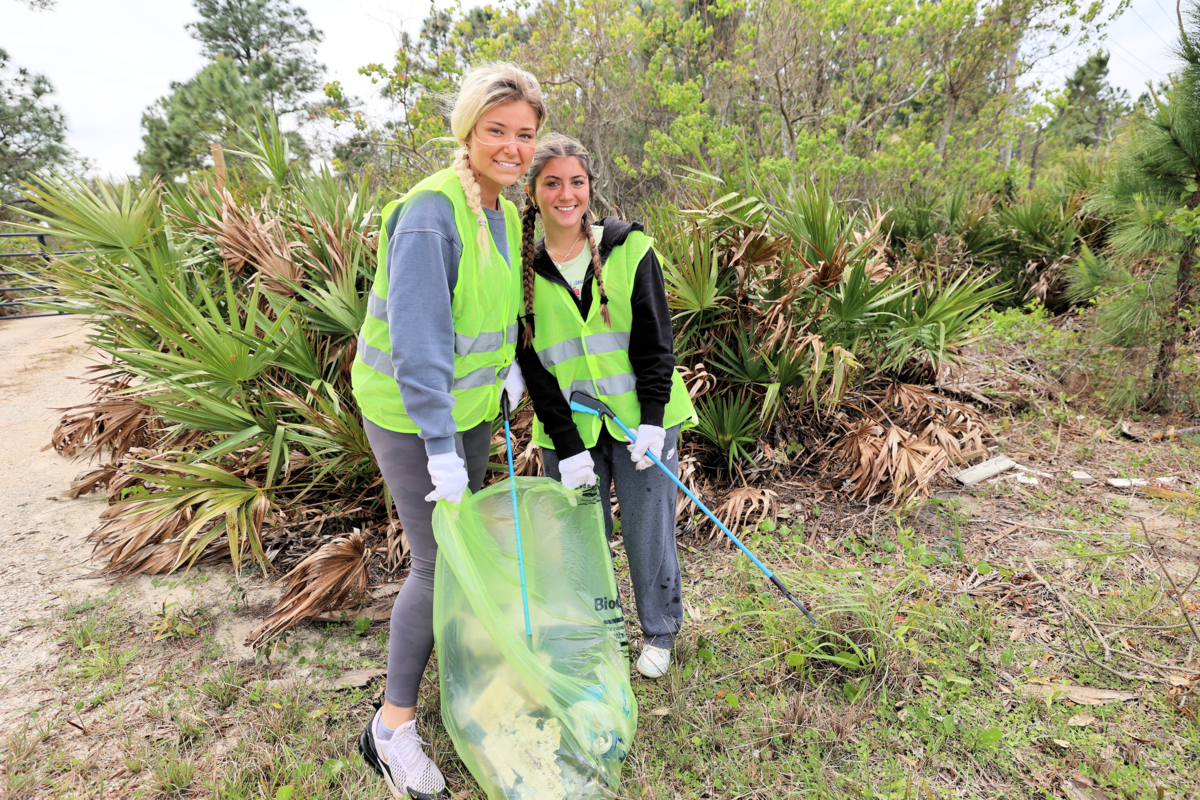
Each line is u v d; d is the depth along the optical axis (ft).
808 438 12.85
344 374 11.11
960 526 10.66
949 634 8.12
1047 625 8.30
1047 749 6.54
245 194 15.52
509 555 6.43
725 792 6.29
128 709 7.37
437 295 5.32
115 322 13.44
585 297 6.83
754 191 13.19
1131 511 10.93
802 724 6.95
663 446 7.27
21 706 7.45
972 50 35.94
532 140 5.61
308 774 6.37
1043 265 22.12
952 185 33.58
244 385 10.78
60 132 81.15
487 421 6.64
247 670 7.99
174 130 75.82
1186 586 8.86
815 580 8.84
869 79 37.73
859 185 33.76
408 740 6.16
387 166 36.50
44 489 13.12
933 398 13.47
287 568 10.10
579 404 6.92
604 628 6.70
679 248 11.69
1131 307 14.96
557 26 38.22
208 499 9.50
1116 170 15.81
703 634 8.41
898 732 6.82
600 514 6.87
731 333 12.48
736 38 36.58
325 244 11.51
